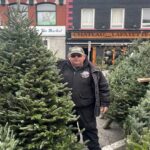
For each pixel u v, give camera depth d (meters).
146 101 4.68
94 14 26.45
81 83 4.50
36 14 26.48
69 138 3.96
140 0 26.20
